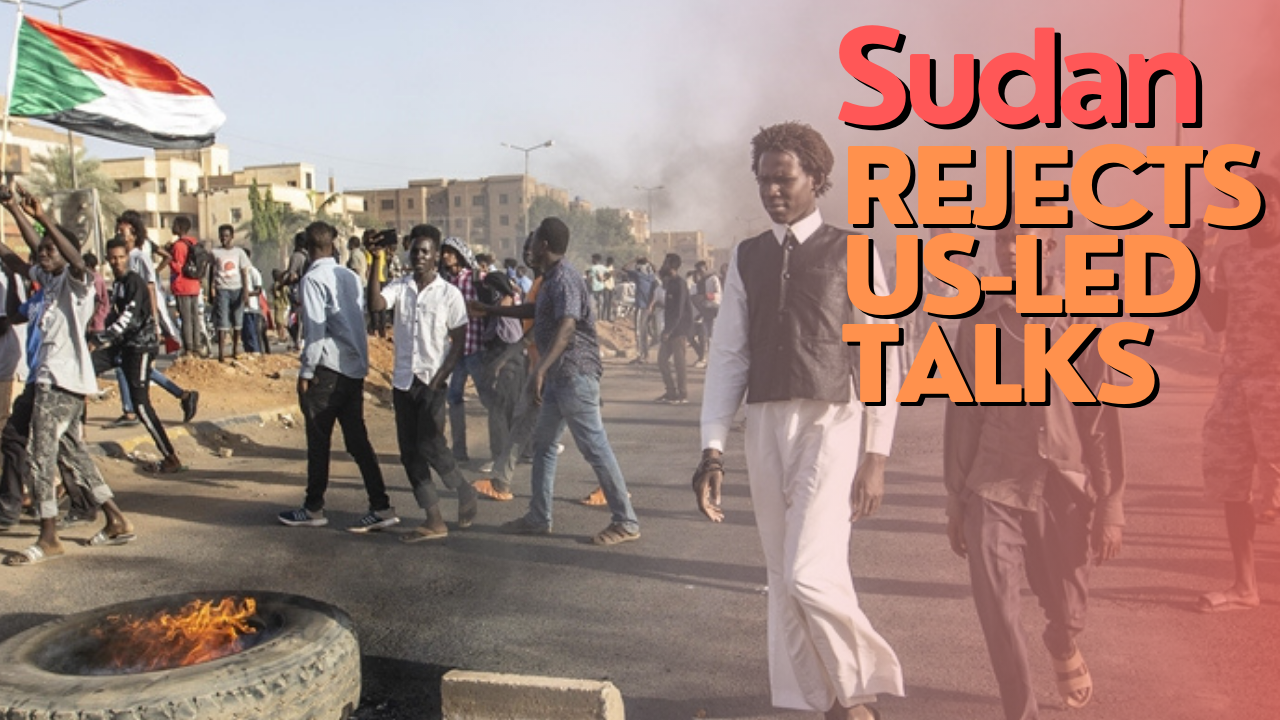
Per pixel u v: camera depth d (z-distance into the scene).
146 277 9.10
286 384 11.86
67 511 6.59
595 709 3.16
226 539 6.05
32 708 2.96
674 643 4.21
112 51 9.25
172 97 9.53
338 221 75.75
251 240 73.12
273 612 3.77
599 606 4.71
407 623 4.52
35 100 8.84
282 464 8.55
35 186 55.12
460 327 6.03
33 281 5.97
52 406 5.60
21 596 4.96
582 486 7.61
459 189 119.69
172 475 7.97
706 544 5.83
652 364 19.31
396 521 6.32
